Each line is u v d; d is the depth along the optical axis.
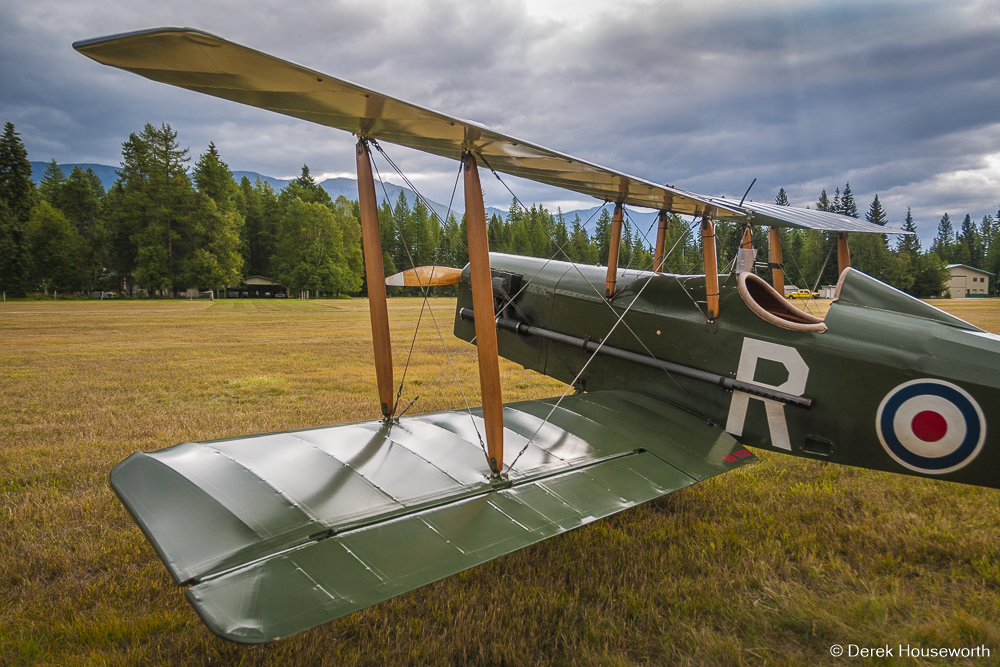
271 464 2.80
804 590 3.38
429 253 77.56
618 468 3.53
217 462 2.73
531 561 3.80
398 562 2.21
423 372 11.28
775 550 3.87
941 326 3.79
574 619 3.12
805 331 4.04
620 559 3.79
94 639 2.88
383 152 3.39
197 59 2.17
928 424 3.63
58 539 3.90
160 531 2.17
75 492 4.78
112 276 67.19
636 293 5.15
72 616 3.08
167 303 48.06
